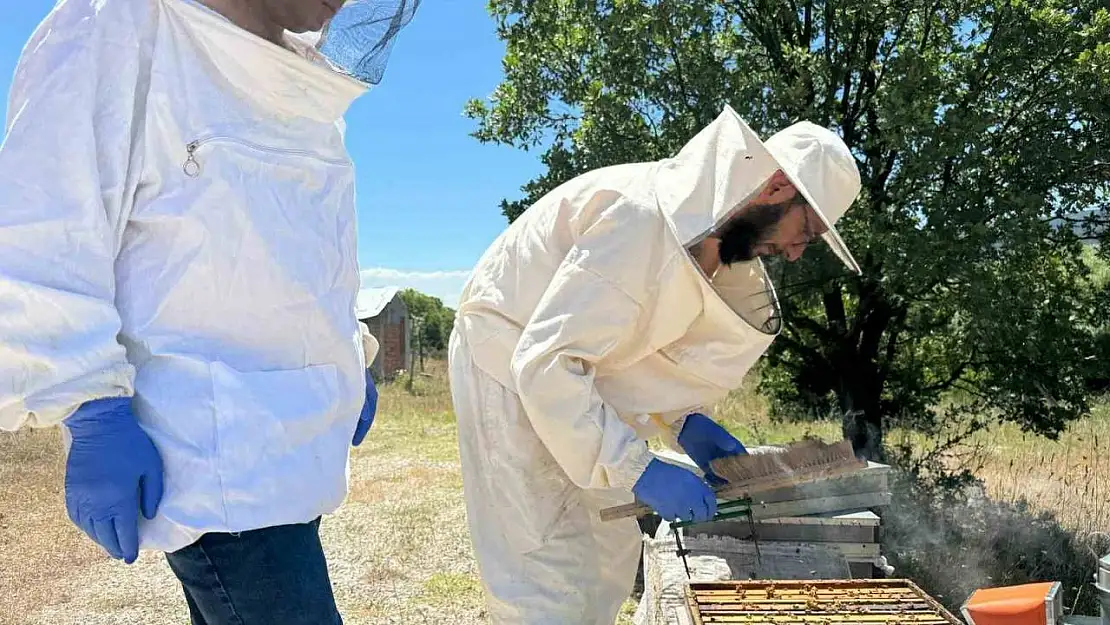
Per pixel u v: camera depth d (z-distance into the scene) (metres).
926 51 5.78
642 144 5.88
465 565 5.54
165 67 1.57
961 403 7.55
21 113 1.46
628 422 2.62
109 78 1.52
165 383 1.54
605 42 6.15
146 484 1.50
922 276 4.98
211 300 1.59
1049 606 2.33
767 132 5.54
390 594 4.99
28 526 6.41
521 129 6.58
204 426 1.54
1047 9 5.34
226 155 1.60
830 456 2.30
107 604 4.77
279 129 1.70
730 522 3.69
